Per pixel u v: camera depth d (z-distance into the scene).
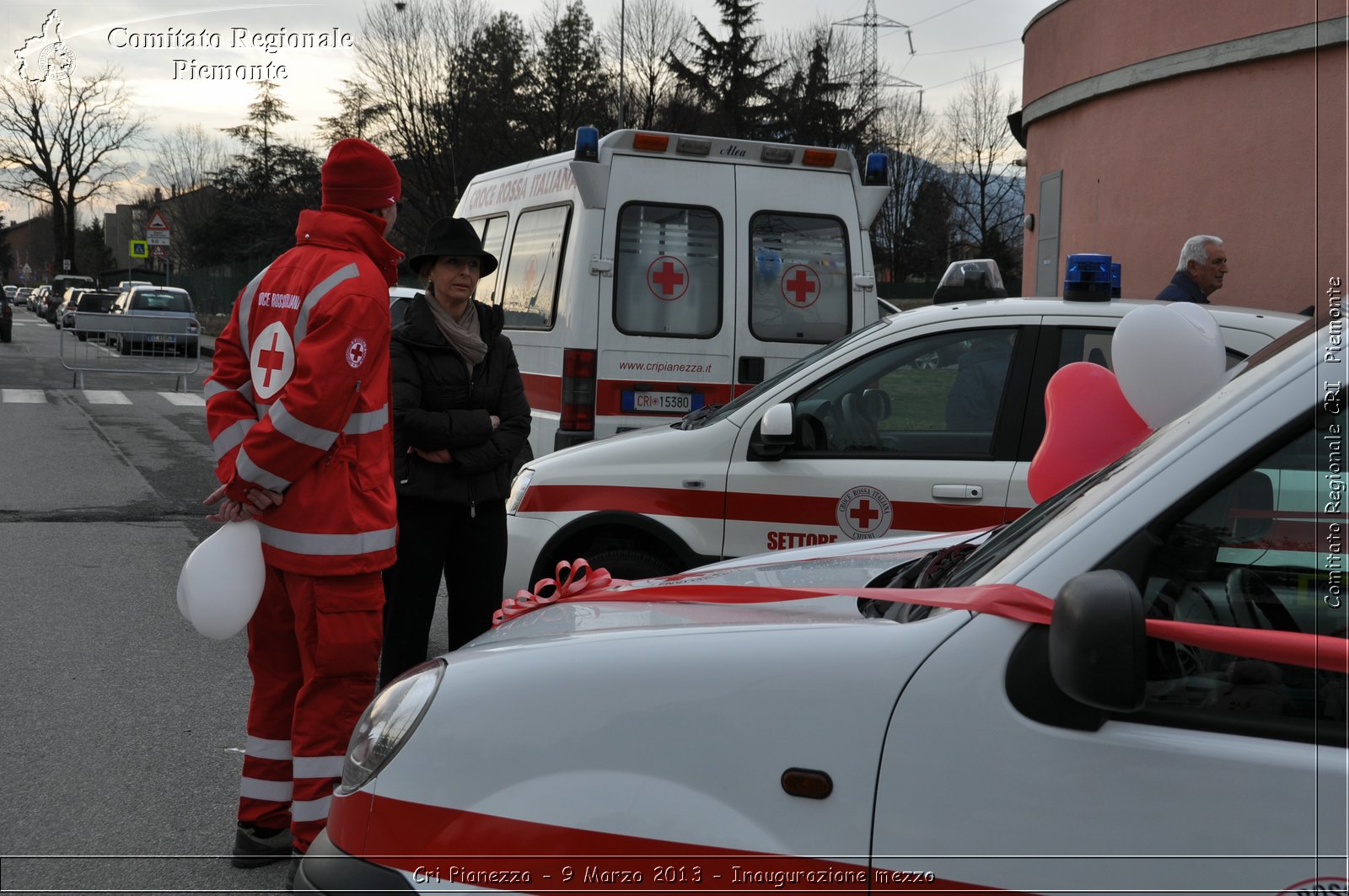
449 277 4.12
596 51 50.28
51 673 5.16
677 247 6.90
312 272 3.20
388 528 3.32
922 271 63.00
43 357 27.56
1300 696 1.62
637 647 1.85
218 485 10.45
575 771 1.80
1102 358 4.52
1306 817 1.54
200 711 4.73
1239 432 1.71
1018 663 1.66
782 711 1.73
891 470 4.60
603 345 6.77
